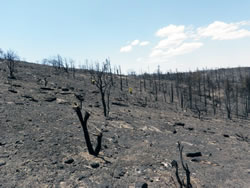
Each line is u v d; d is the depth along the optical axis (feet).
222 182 39.73
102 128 70.13
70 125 63.26
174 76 473.67
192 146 68.49
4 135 42.06
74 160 37.29
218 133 105.91
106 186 29.30
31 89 111.55
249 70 563.48
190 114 189.98
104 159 41.16
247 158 62.13
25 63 280.10
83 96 138.00
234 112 254.68
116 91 213.46
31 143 40.81
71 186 28.14
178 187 33.35
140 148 55.62
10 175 27.84
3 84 106.32
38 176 29.09
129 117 103.45
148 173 37.63
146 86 326.65
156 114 136.05
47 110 75.10
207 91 348.59
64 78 212.64
